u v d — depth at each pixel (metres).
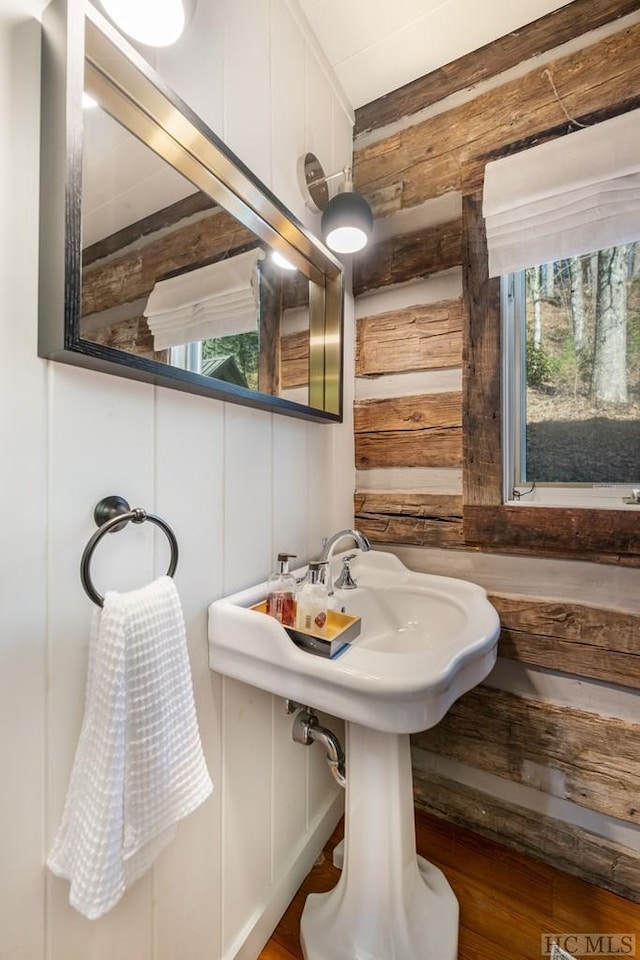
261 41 1.00
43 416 0.56
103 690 0.54
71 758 0.59
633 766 1.09
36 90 0.54
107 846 0.52
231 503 0.90
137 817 0.56
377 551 1.38
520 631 1.21
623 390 1.15
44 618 0.56
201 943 0.82
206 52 0.83
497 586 1.24
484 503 1.23
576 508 1.12
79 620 0.60
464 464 1.26
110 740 0.54
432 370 1.34
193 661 0.81
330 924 0.95
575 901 1.09
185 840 0.78
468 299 1.26
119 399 0.66
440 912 0.99
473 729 1.28
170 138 0.72
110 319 0.62
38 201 0.54
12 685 0.53
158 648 0.60
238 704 0.91
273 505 1.04
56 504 0.57
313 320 1.17
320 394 1.20
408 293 1.38
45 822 0.56
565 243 1.09
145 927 0.70
